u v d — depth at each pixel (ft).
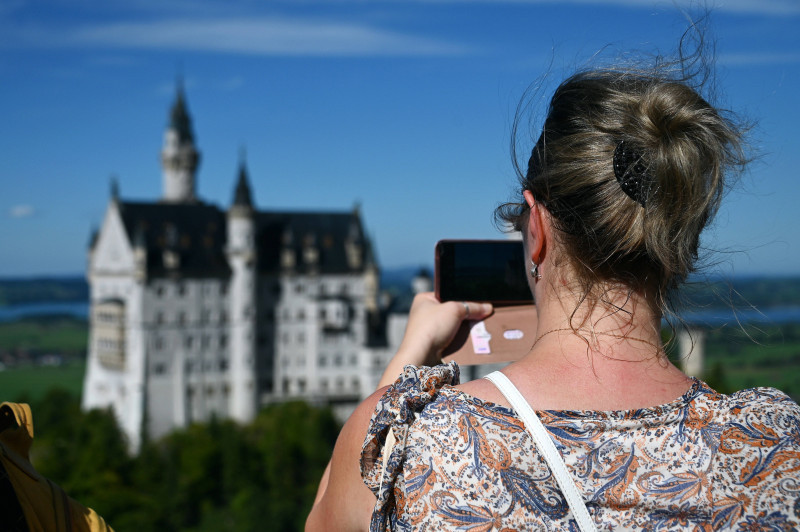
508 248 10.10
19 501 7.30
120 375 412.77
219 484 320.91
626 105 7.09
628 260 7.11
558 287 7.32
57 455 335.26
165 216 421.18
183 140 502.79
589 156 6.98
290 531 301.02
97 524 7.77
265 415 399.44
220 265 418.72
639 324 7.12
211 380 417.08
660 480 6.50
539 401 6.90
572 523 6.44
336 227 453.58
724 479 6.45
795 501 6.26
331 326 433.07
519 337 10.06
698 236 7.23
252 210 420.77
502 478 6.56
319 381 433.07
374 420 7.07
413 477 6.74
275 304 432.66
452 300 9.99
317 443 350.23
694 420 6.75
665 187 6.84
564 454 6.56
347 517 7.38
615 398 6.91
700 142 6.99
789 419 6.62
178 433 371.76
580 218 7.02
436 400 7.03
